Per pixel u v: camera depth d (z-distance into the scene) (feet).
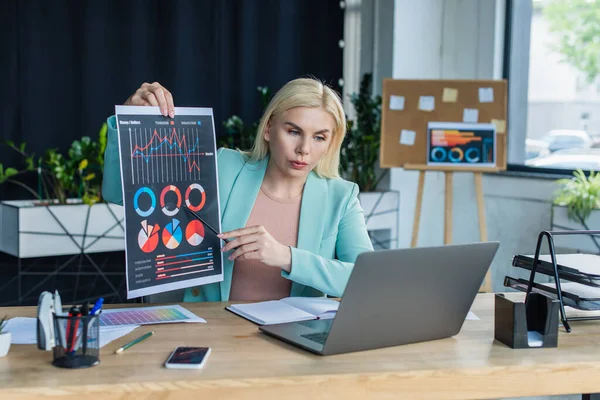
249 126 16.37
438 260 4.64
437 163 14.19
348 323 4.47
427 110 14.30
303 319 5.27
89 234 13.70
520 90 15.88
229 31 16.03
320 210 6.49
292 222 6.49
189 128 5.65
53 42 14.44
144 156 5.35
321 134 6.04
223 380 3.99
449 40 16.83
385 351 4.66
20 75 14.25
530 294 4.93
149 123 5.41
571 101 14.96
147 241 5.35
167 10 15.31
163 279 5.45
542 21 15.38
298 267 5.73
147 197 5.35
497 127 14.12
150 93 5.57
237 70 16.17
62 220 13.39
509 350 4.73
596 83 14.49
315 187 6.56
